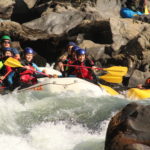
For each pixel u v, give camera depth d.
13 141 17.91
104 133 19.00
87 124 20.08
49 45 48.88
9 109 21.84
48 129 19.45
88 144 17.42
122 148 12.84
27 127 19.70
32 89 26.53
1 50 32.53
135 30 45.53
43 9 59.47
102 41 46.00
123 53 41.91
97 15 53.56
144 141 13.00
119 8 62.50
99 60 41.84
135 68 40.34
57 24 51.84
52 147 17.36
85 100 23.52
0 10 56.72
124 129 13.51
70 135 18.78
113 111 21.36
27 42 49.03
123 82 39.50
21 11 62.53
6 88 27.73
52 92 25.89
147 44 40.78
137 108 14.18
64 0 59.81
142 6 63.31
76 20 52.59
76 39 46.66
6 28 49.66
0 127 19.50
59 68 36.50
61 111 21.58
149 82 30.16
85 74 30.91
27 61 30.62
